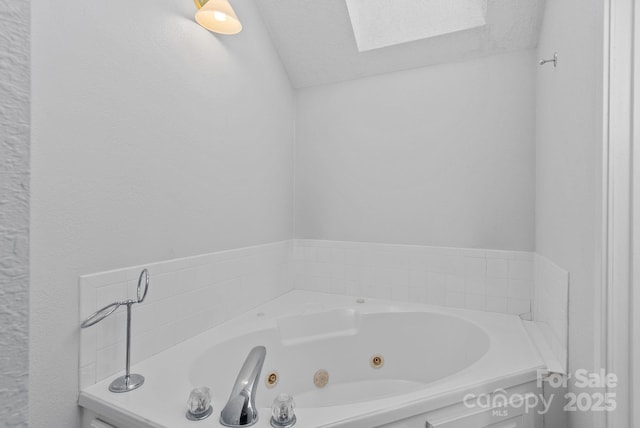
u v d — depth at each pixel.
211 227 1.62
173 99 1.41
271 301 2.06
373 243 2.14
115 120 1.18
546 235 1.54
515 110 1.82
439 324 1.85
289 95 2.28
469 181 1.92
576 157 1.12
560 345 1.28
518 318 1.77
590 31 0.99
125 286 1.21
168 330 1.39
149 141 1.30
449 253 1.96
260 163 1.98
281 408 0.91
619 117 0.87
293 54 2.14
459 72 1.93
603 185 0.88
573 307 1.16
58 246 1.02
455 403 1.07
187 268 1.48
